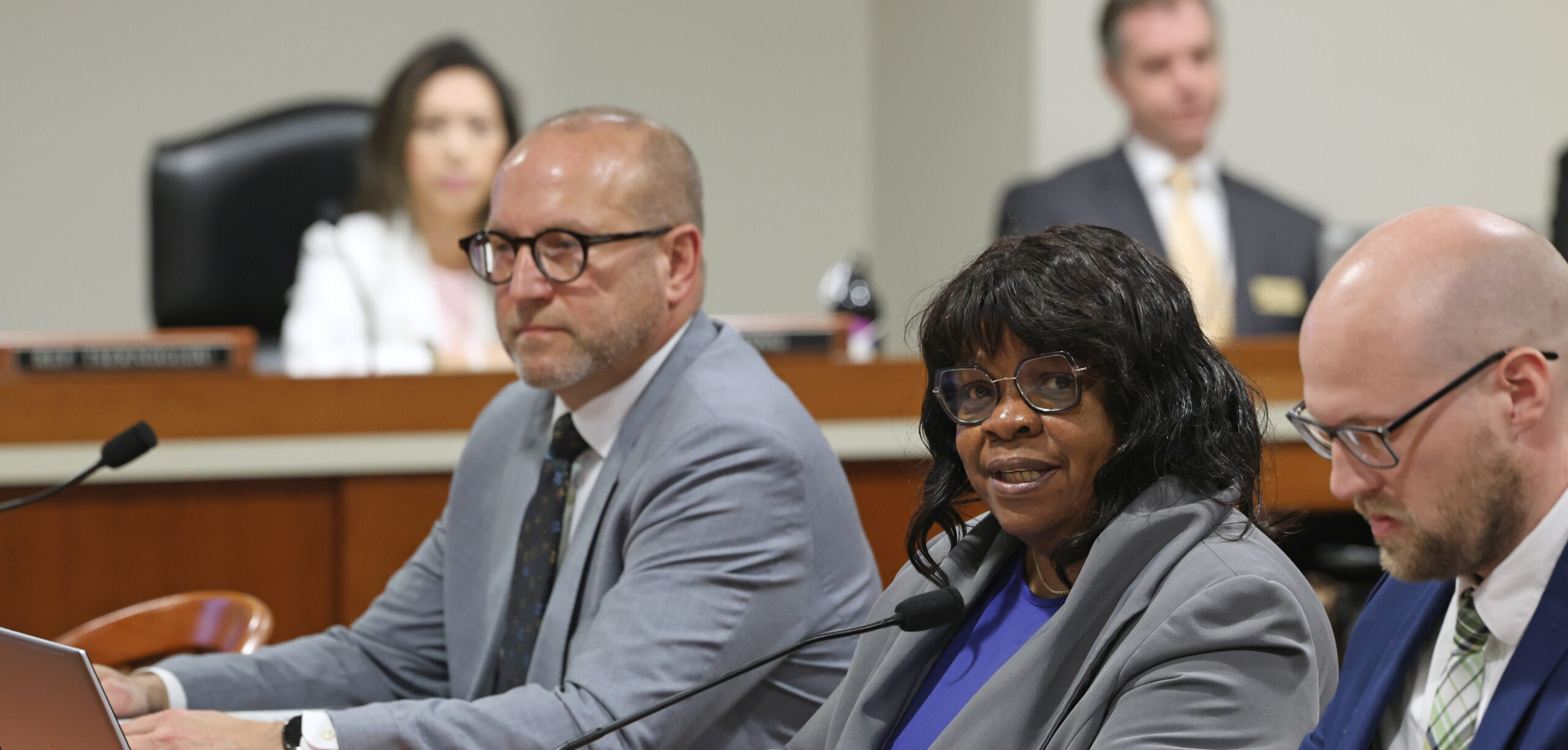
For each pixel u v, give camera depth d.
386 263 8.60
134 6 10.91
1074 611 2.52
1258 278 9.77
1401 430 1.98
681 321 3.77
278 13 11.14
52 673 2.35
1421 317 1.96
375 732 3.13
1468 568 2.03
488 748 3.16
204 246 8.29
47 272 10.89
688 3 11.91
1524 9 10.45
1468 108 10.42
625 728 3.20
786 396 3.70
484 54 11.52
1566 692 1.96
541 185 3.64
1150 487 2.55
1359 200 10.32
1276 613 2.40
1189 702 2.35
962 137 11.01
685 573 3.38
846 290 7.54
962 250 10.98
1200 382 2.56
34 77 10.80
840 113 12.30
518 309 3.65
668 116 11.94
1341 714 2.35
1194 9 9.80
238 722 3.17
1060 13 10.03
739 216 12.13
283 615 5.23
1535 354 1.94
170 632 4.23
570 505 3.76
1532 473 1.97
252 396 5.52
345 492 5.23
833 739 2.91
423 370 5.70
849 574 3.64
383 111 8.78
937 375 2.68
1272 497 2.97
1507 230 1.99
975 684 2.71
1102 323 2.50
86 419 5.41
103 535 5.13
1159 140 9.80
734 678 3.39
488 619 3.85
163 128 11.01
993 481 2.63
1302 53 10.16
